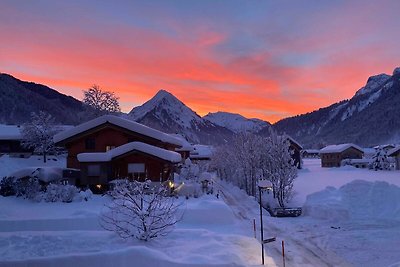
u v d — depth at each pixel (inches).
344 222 1007.0
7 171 1788.9
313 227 954.7
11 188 1246.9
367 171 2748.5
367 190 1172.5
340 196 1178.0
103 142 1590.8
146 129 1581.0
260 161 1569.9
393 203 1090.1
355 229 919.0
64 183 1369.3
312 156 6835.6
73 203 1132.5
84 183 1392.7
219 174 2753.4
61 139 1557.6
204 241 672.4
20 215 936.9
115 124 1571.1
